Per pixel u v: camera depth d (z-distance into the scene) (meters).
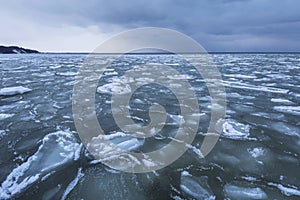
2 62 16.42
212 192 1.91
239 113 3.94
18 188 1.95
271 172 2.19
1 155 2.53
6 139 2.93
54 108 4.31
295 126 3.31
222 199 1.82
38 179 2.08
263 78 7.89
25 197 1.84
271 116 3.76
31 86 6.47
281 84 6.69
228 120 3.58
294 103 4.57
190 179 2.09
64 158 2.45
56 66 13.15
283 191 1.90
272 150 2.61
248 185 1.99
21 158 2.46
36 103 4.66
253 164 2.33
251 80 7.48
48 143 2.79
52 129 3.27
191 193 1.90
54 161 2.38
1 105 4.50
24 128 3.30
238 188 1.96
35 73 9.50
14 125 3.42
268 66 12.63
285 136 2.98
